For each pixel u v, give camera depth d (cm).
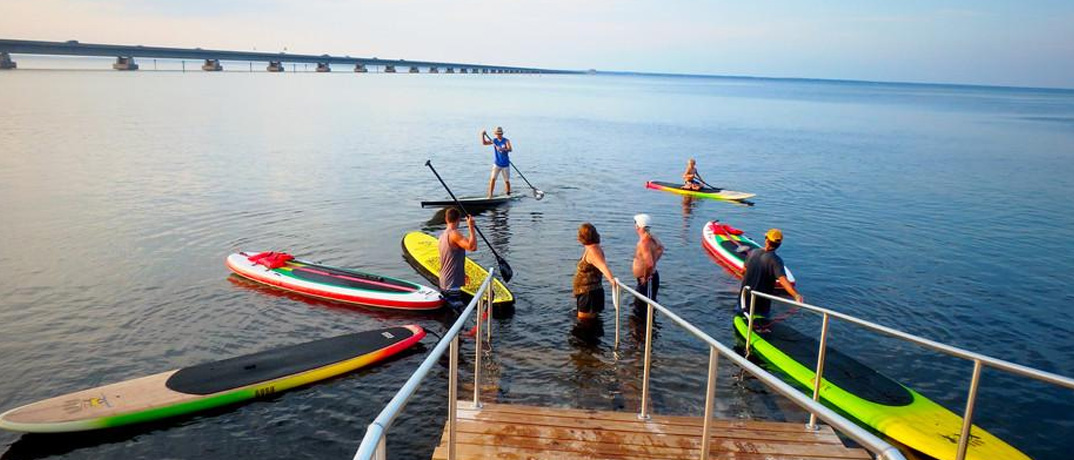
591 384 741
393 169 2417
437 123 4419
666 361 812
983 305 1099
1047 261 1384
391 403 259
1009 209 1958
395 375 790
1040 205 2025
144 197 1802
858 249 1459
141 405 673
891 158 3203
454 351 400
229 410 708
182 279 1131
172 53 11919
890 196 2148
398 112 5341
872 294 1145
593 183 2275
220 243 1372
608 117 5747
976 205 2012
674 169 2666
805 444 503
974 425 710
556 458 469
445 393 739
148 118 4078
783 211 1872
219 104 5506
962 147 3812
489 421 530
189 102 5628
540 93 11119
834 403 697
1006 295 1154
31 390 752
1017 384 804
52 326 925
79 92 6462
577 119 5362
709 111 7244
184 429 673
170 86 8425
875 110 8625
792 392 283
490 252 1359
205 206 1711
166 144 2900
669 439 505
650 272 932
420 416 694
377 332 880
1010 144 4053
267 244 1377
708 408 391
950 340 952
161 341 885
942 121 6475
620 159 2944
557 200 1947
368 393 749
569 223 1652
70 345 866
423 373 301
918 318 1034
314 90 8744
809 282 1209
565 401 696
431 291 1034
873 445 230
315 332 923
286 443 655
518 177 2359
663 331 922
